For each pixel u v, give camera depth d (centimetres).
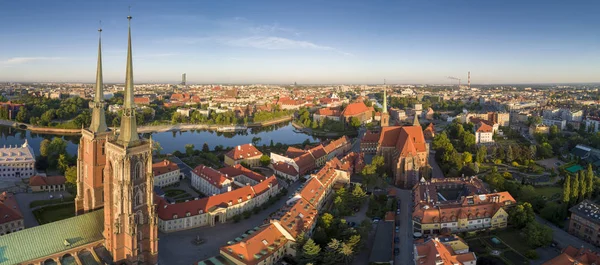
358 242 16788
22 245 13000
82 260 13700
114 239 13450
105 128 15712
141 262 14038
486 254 16962
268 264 15850
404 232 19300
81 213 16575
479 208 19588
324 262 15275
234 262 15450
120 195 13100
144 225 14000
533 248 17462
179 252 17262
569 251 15338
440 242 15712
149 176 13788
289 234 17112
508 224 19662
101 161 15512
